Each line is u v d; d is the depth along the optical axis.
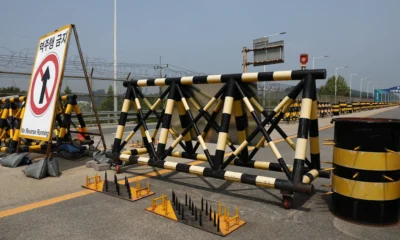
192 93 5.35
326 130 14.59
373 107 52.94
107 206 3.96
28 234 3.18
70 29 6.00
